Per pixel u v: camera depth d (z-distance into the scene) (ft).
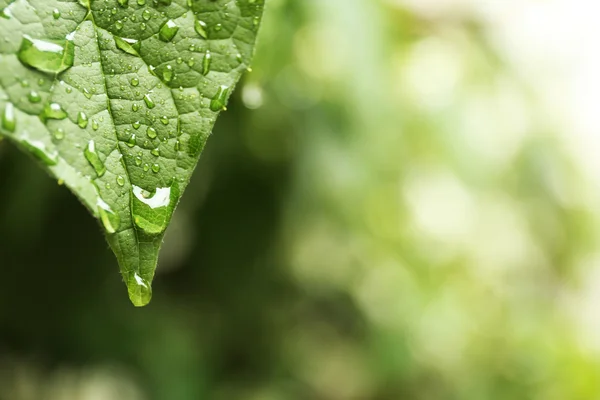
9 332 2.09
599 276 3.46
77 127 0.92
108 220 0.92
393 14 2.20
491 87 2.59
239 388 2.51
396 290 3.11
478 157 2.60
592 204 3.14
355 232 2.75
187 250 2.40
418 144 2.45
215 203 2.24
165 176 0.93
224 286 2.41
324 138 2.10
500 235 3.14
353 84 1.91
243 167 2.15
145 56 0.94
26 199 1.90
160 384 2.17
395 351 3.00
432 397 3.09
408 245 3.03
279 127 2.04
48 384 2.23
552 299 3.48
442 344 3.21
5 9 0.91
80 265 2.09
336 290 3.01
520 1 2.49
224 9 0.95
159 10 0.95
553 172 2.89
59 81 0.92
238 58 0.95
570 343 3.42
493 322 3.33
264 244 2.33
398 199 2.73
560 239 3.10
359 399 3.00
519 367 3.25
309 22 1.67
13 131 0.90
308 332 2.97
